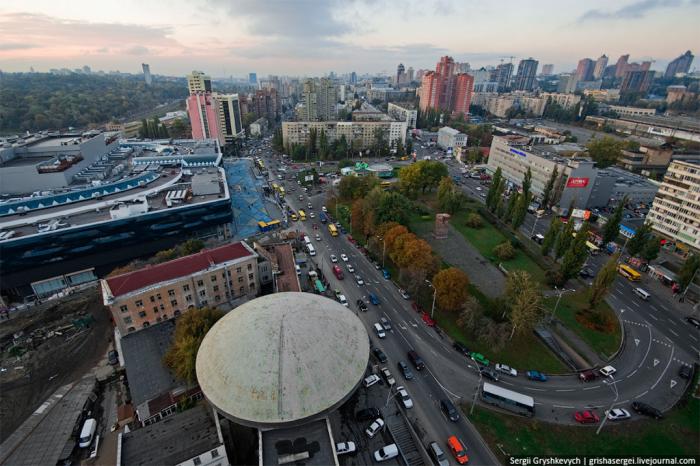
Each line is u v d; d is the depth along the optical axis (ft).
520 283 260.01
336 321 199.72
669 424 198.59
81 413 203.00
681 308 297.94
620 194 524.52
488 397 208.54
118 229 342.64
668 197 401.29
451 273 270.87
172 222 375.45
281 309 199.62
